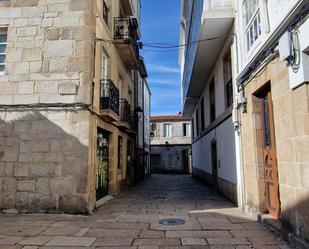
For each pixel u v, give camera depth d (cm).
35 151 771
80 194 746
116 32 1109
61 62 798
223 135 1021
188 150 2892
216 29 856
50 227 600
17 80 801
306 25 407
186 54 1525
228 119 937
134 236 529
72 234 546
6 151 777
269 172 632
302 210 433
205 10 804
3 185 766
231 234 536
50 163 764
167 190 1288
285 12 473
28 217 700
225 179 1005
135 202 930
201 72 1244
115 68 1112
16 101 791
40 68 800
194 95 1675
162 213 741
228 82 950
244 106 732
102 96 899
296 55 437
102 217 698
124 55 1211
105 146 1034
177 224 616
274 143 602
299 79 429
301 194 436
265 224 589
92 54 816
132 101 1616
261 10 581
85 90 781
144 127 2167
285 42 454
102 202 896
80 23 812
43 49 809
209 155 1398
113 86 947
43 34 815
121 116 1185
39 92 790
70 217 699
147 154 2383
